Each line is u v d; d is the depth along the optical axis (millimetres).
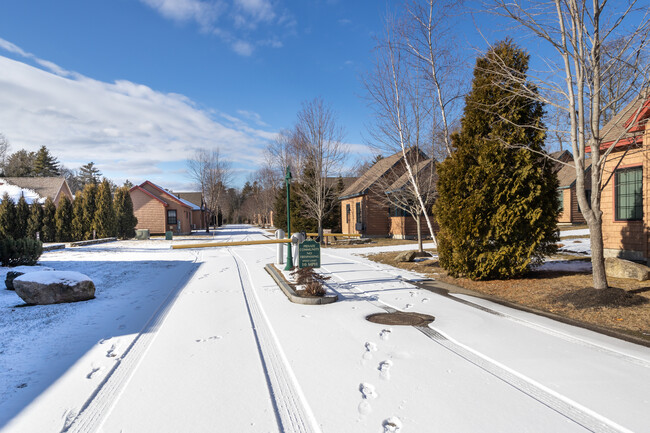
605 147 10062
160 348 4777
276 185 45969
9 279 9047
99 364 4332
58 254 18203
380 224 25125
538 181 8062
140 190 38188
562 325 5422
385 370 3977
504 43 8312
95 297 8062
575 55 6199
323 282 8391
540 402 3242
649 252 9664
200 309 6777
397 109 12008
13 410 3293
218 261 14773
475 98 8711
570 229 23062
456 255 8867
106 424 3016
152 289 8945
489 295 7516
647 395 3340
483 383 3625
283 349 4656
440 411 3107
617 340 4773
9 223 25531
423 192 13469
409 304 6914
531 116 8172
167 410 3221
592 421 2932
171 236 31859
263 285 9117
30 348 4895
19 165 70750
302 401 3336
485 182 8172
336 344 4809
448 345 4715
